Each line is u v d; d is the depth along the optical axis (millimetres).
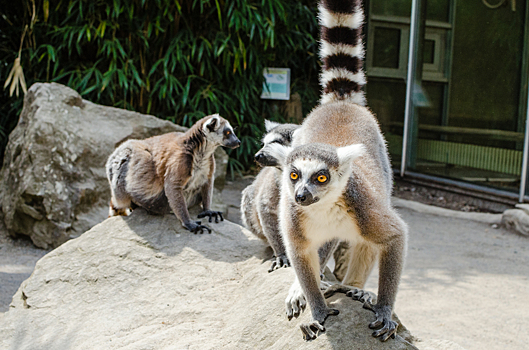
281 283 3141
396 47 10430
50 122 6480
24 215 6363
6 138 8922
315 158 2594
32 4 8648
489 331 4414
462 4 9133
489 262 6297
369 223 2578
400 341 2420
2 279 5211
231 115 10109
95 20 8695
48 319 3396
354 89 4188
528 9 8016
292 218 2697
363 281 3279
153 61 9195
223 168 7402
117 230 4270
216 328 3033
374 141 3332
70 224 6312
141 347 2871
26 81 8914
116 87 8914
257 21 8844
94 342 3053
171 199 4469
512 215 7684
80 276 3762
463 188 9281
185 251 3961
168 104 8961
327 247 3428
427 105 9969
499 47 8500
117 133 6926
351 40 4227
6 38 9117
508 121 8422
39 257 6031
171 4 8703
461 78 9258
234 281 3582
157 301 3439
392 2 10430
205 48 8961
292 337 2574
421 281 5664
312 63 11008
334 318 2562
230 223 4570
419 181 10211
